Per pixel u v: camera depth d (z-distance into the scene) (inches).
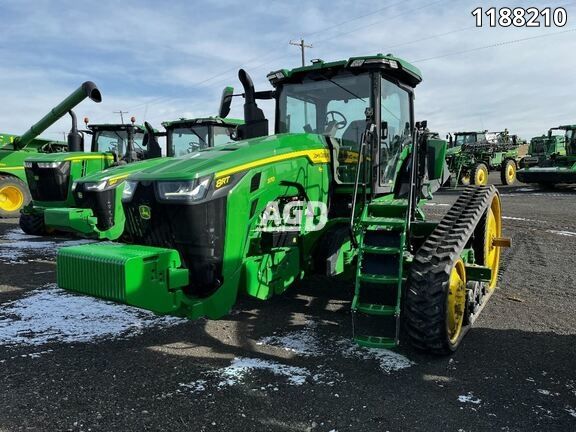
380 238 149.3
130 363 141.7
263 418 111.3
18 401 119.8
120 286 117.1
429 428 106.9
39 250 319.3
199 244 135.1
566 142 749.9
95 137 419.2
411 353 147.2
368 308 139.6
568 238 334.3
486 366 137.8
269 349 151.3
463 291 152.1
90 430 107.0
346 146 183.8
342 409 115.0
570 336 159.8
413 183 158.1
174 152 373.7
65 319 180.5
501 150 954.7
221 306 137.7
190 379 131.1
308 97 193.8
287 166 156.7
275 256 153.6
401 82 197.0
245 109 184.2
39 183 356.5
